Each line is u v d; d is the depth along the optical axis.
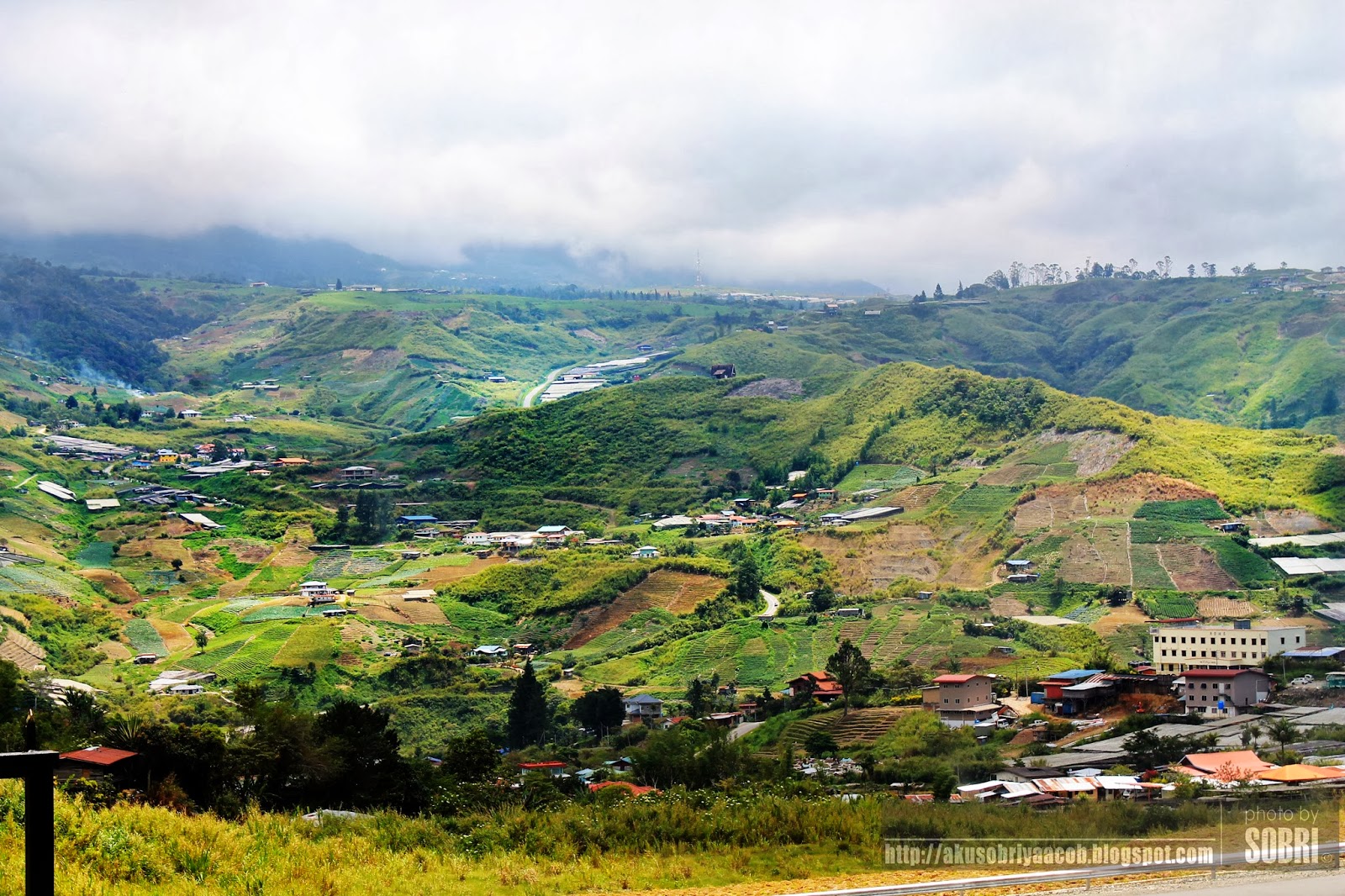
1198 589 177.25
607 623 189.00
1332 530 197.75
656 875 40.12
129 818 39.94
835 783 80.88
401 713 146.50
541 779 69.19
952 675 126.81
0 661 88.19
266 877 36.09
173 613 193.88
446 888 37.44
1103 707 114.94
